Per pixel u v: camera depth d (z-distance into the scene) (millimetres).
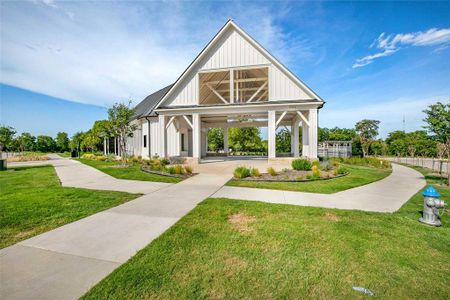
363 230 3924
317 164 11758
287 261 2875
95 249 3195
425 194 4391
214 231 3812
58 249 3195
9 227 4039
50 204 5531
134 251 3131
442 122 9547
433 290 2369
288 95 13086
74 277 2500
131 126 16422
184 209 5156
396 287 2408
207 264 2781
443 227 4148
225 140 22344
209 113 14086
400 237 3660
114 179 9523
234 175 9516
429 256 3078
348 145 27141
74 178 9852
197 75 14406
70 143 51000
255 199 6094
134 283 2385
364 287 2398
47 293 2219
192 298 2174
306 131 14750
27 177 10242
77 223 4250
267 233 3742
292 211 4977
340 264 2830
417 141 26453
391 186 8516
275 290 2320
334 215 4777
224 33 14008
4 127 26812
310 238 3566
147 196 6422
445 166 17328
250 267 2729
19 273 2574
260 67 13445
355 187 8102
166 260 2863
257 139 34875
